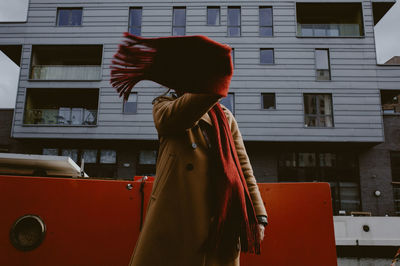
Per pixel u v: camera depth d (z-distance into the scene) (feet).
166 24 52.75
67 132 49.42
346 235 30.17
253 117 49.21
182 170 3.34
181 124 2.92
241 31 52.31
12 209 5.19
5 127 52.49
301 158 50.72
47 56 57.88
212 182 3.34
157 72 2.40
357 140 47.91
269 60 51.93
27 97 51.60
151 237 3.19
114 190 5.49
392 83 49.80
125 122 49.67
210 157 3.43
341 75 50.37
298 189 5.63
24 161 6.95
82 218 5.33
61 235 5.23
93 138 49.11
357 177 49.98
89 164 50.96
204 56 2.22
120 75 2.47
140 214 5.45
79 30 53.36
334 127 48.47
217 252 3.21
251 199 4.00
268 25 53.01
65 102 56.03
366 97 49.42
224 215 3.13
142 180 5.70
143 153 51.42
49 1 54.60
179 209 3.23
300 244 5.47
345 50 51.29
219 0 53.42
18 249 5.13
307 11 55.72
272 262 5.42
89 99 56.18
